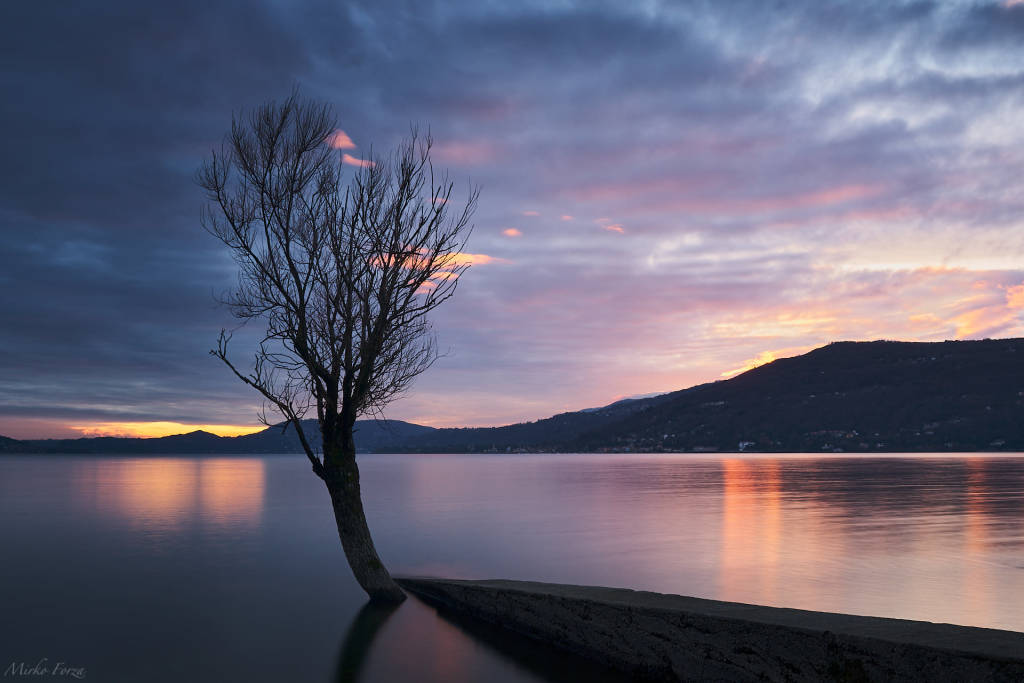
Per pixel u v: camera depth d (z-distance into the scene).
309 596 13.19
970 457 140.25
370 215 12.42
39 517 28.36
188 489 48.09
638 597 9.03
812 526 23.59
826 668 6.58
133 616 11.67
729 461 129.75
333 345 12.27
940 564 15.86
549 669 8.70
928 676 5.96
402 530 23.66
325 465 12.73
